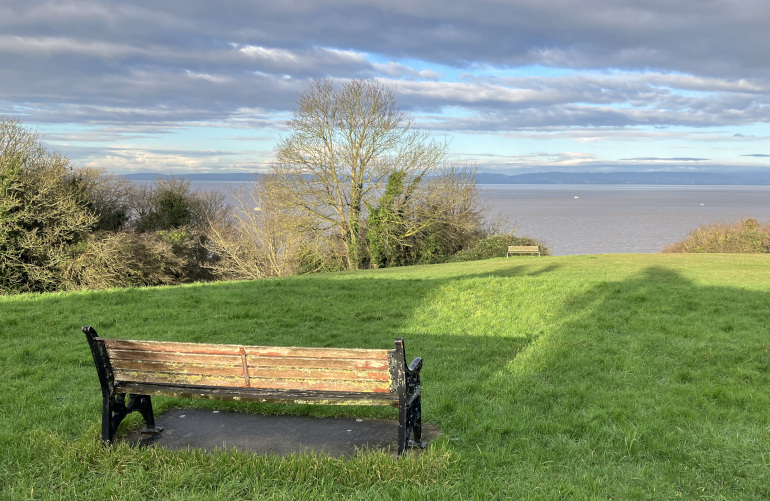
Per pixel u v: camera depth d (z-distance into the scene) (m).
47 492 3.83
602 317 9.59
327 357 4.28
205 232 42.75
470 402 5.69
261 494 3.77
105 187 39.75
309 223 34.16
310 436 4.99
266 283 14.23
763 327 8.73
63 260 28.84
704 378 6.42
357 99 33.62
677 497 3.71
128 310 10.72
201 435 5.03
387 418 5.41
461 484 3.89
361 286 13.41
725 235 37.62
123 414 4.73
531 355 7.47
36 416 5.31
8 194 28.23
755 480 3.89
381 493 3.78
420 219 36.38
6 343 8.33
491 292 12.21
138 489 3.88
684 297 11.16
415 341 8.60
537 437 4.82
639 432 4.77
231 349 4.41
